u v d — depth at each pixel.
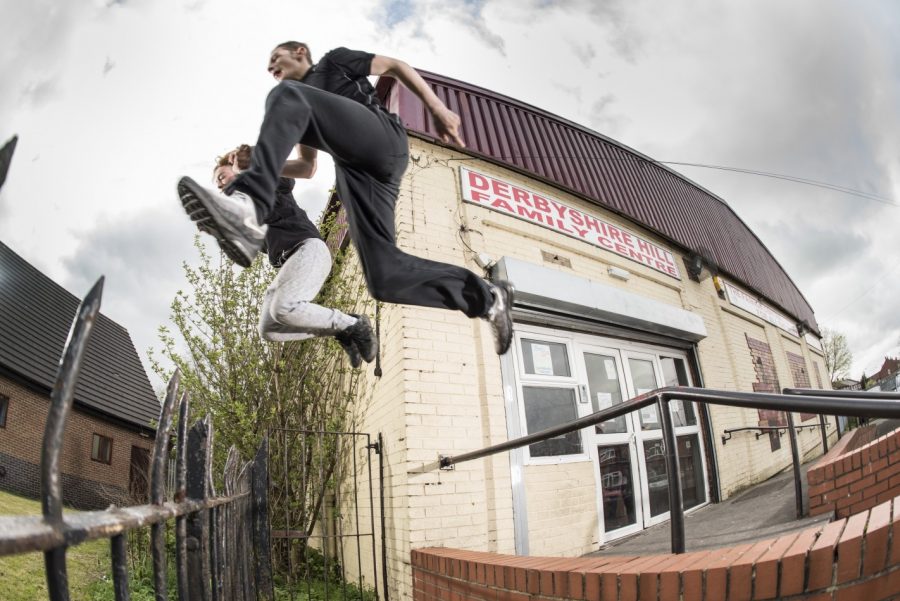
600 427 5.70
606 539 5.15
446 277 1.82
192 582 1.52
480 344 4.86
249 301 6.50
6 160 0.61
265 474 3.81
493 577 2.96
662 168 9.89
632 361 6.54
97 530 0.76
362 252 1.74
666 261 7.90
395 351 4.71
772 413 9.59
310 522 6.23
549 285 5.22
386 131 1.66
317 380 6.77
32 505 10.20
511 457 4.67
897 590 1.45
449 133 1.83
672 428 2.61
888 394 3.41
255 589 3.56
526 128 6.76
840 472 3.56
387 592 4.55
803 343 14.55
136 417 20.09
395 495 4.51
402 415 4.39
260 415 6.25
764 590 1.72
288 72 1.93
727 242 11.16
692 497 6.67
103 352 21.70
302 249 2.12
